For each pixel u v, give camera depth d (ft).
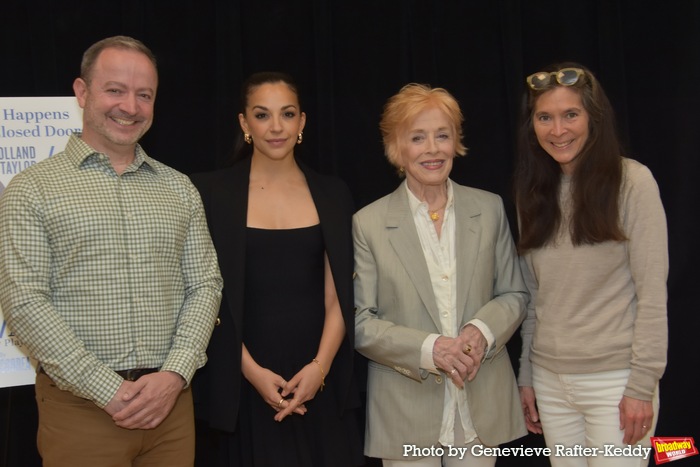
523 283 7.35
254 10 9.14
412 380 6.97
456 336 6.88
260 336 7.06
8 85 8.64
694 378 9.75
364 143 9.42
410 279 6.91
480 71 9.55
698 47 9.60
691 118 9.65
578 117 6.46
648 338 6.21
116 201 6.02
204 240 6.64
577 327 6.61
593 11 9.63
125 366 5.94
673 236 9.69
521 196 7.01
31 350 5.68
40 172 5.95
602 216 6.32
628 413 6.32
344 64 9.35
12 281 5.61
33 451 9.08
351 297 7.14
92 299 5.84
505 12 9.39
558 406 6.91
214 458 9.16
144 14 8.91
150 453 6.43
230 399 6.84
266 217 7.21
